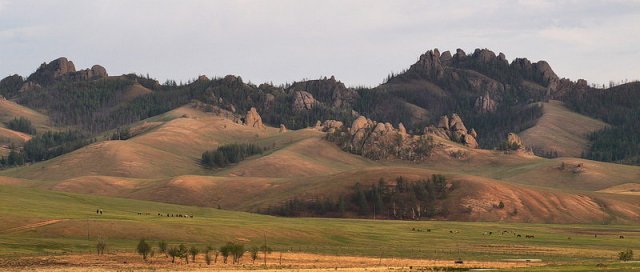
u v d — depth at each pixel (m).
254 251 137.00
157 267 120.38
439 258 148.38
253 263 130.75
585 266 114.19
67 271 111.00
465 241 199.88
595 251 172.75
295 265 126.12
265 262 131.75
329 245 179.12
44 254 136.38
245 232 183.00
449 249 173.25
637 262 128.25
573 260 146.00
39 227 168.62
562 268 108.44
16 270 112.06
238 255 133.75
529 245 189.25
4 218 174.00
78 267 118.25
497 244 190.88
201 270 114.19
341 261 136.75
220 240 173.38
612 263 123.19
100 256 135.88
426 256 153.25
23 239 153.38
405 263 132.88
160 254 142.38
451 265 127.06
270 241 178.88
